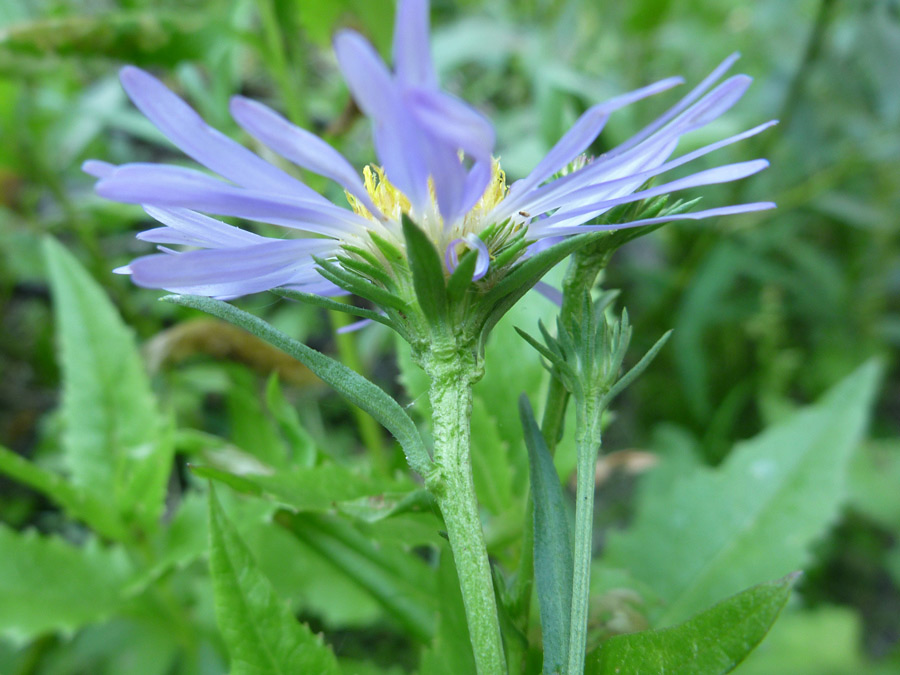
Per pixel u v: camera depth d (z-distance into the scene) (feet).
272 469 0.29
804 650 0.33
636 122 0.68
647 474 0.52
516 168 0.42
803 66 0.56
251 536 0.32
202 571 0.37
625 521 0.55
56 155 0.56
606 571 0.25
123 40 0.39
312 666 0.17
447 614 0.19
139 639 0.33
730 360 0.63
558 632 0.15
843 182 0.70
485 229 0.15
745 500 0.29
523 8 0.74
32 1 0.55
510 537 0.23
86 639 0.35
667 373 0.63
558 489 0.15
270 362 0.37
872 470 0.48
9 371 0.58
